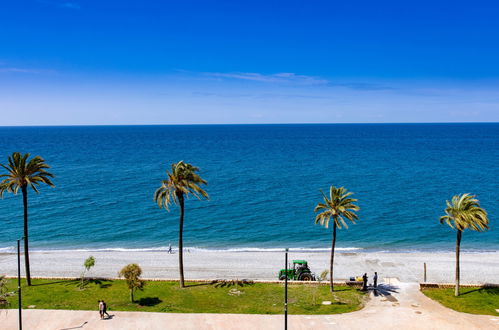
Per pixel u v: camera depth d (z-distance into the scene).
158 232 72.81
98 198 98.69
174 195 41.06
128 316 33.91
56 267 52.53
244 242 67.38
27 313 34.28
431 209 88.44
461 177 126.38
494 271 51.00
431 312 35.66
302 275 46.09
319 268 52.53
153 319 33.38
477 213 37.28
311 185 115.44
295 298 39.16
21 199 97.00
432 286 42.22
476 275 49.44
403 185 114.25
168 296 39.38
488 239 68.56
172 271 50.94
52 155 193.88
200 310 35.78
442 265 53.47
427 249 63.75
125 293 40.06
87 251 61.06
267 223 78.75
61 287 41.81
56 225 76.69
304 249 63.09
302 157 186.50
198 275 49.50
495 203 92.56
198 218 82.12
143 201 95.81
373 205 91.94
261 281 44.06
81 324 32.34
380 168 147.38
